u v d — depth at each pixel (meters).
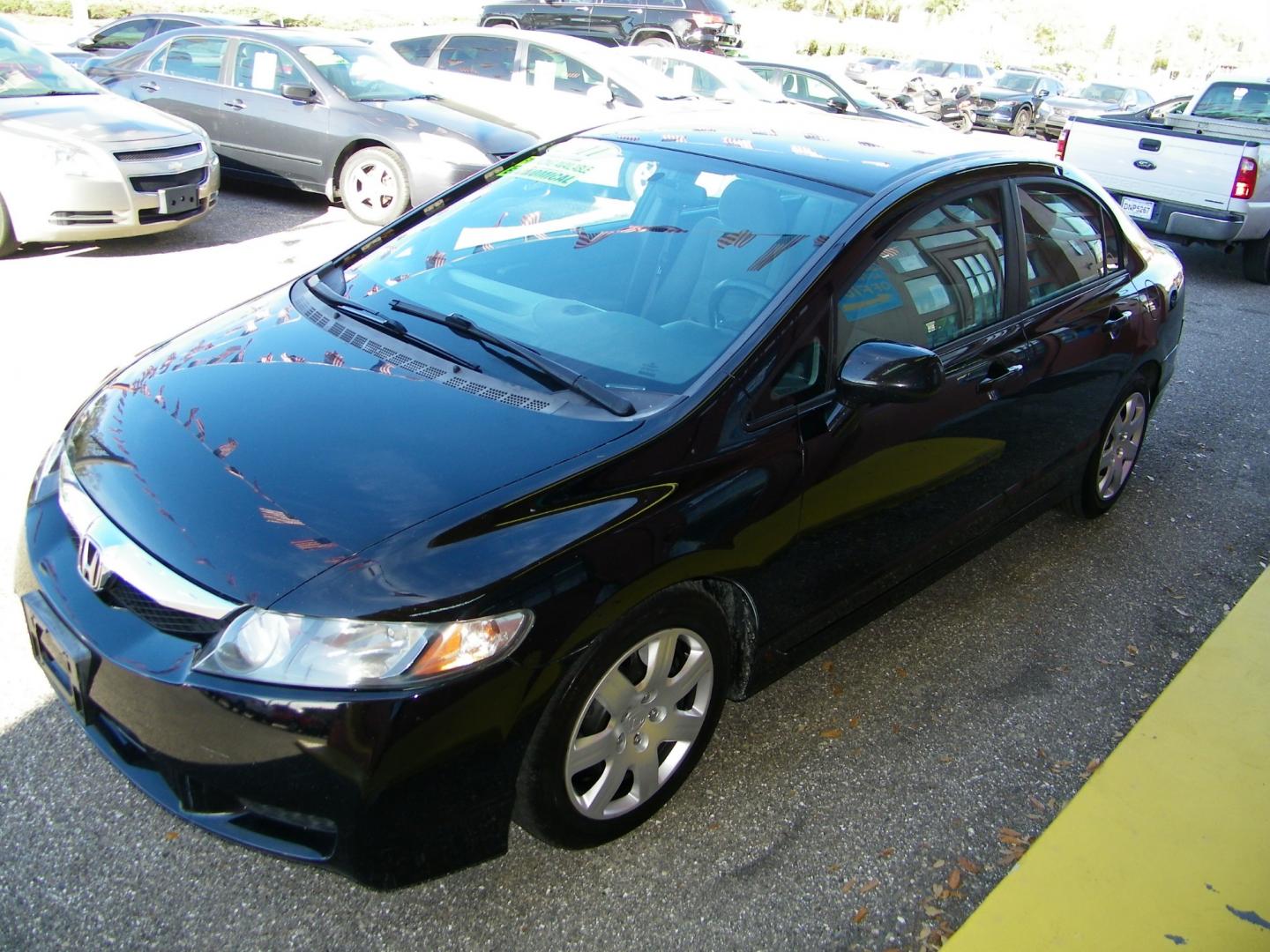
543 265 3.31
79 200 6.96
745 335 2.83
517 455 2.49
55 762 2.78
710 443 2.65
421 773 2.19
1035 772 3.19
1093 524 4.88
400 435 2.56
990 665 3.71
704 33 16.25
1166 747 3.34
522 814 2.46
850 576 3.21
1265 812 3.08
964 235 3.48
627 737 2.60
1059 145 10.62
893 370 2.80
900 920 2.60
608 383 2.80
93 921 2.35
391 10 31.25
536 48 10.95
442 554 2.25
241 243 8.06
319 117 8.93
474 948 2.39
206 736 2.17
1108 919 2.64
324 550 2.24
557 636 2.30
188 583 2.23
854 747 3.20
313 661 2.13
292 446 2.52
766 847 2.77
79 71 9.02
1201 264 11.40
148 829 2.61
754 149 3.51
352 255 3.64
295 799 2.17
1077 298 4.02
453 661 2.17
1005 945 2.54
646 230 3.31
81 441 2.73
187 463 2.50
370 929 2.41
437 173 8.73
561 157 3.76
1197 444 5.98
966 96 25.30
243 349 3.00
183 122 8.09
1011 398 3.60
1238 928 2.64
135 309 6.30
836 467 2.94
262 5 29.33
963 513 3.65
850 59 32.81
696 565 2.57
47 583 2.46
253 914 2.42
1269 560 4.69
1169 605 4.23
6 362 5.26
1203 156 9.59
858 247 3.06
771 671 3.07
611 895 2.57
